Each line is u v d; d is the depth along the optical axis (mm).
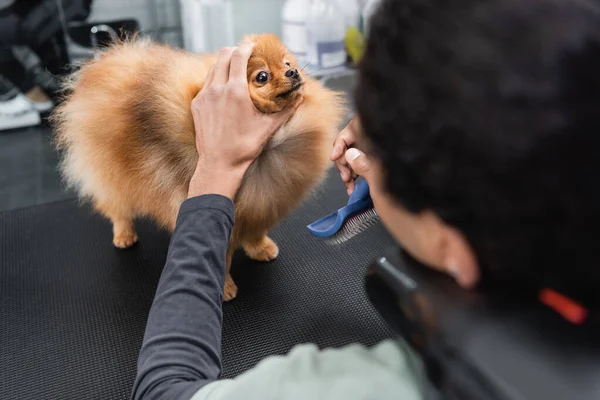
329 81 1764
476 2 267
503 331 309
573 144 256
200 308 485
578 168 259
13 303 1099
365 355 378
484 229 285
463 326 320
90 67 1115
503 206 269
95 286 1145
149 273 1181
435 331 331
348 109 1095
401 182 303
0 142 2051
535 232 277
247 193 961
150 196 1041
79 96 1085
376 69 296
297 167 1011
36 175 1831
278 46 927
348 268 1142
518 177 261
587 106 253
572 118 253
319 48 1824
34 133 2121
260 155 951
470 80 258
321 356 382
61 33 2027
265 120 685
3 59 2025
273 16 2053
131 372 924
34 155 1959
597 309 309
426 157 278
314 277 1122
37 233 1336
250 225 1043
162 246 1272
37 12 1974
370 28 313
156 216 1103
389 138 294
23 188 1757
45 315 1064
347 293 1070
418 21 277
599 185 262
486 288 336
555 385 281
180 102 923
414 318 350
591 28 255
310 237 1255
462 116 260
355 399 334
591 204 264
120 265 1210
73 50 2092
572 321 308
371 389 339
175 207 1011
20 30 1970
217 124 650
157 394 417
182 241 529
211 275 514
